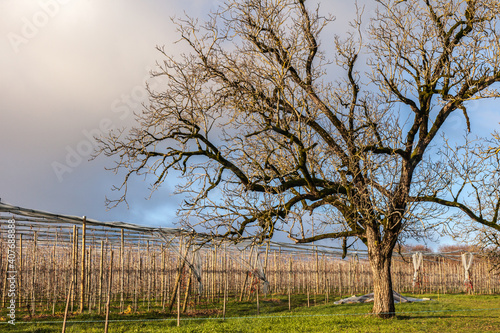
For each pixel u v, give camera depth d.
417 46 22.03
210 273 36.94
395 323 20.64
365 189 20.48
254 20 19.53
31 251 28.45
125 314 23.59
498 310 28.56
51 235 25.98
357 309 28.84
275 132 19.53
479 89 20.23
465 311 27.67
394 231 21.66
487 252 22.83
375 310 22.56
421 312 26.50
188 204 16.89
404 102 22.19
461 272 52.06
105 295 27.97
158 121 17.81
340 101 23.00
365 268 52.22
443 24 21.19
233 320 22.80
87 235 24.42
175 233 21.72
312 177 20.58
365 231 22.98
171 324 21.47
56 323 19.48
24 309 24.33
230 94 18.20
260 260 28.73
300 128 19.23
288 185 19.44
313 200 20.72
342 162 21.27
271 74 18.95
